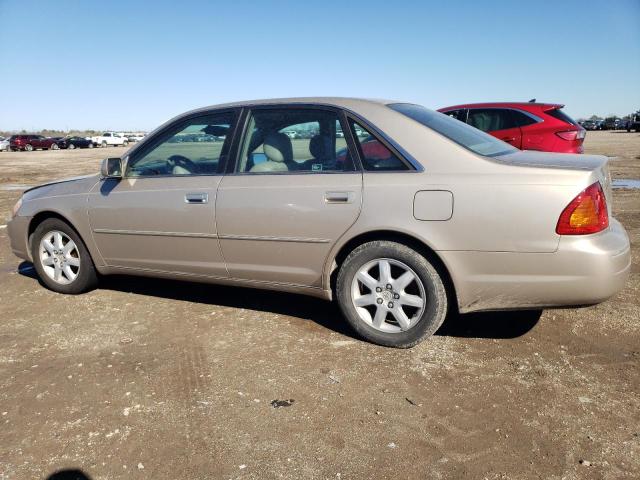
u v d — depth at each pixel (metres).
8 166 24.28
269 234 3.67
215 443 2.56
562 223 2.98
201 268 4.02
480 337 3.64
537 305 3.15
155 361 3.41
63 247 4.67
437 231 3.21
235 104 3.99
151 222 4.11
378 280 3.47
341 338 3.69
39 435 2.64
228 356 3.46
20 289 4.92
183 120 4.15
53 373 3.26
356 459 2.42
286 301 4.46
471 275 3.20
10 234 4.93
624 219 7.37
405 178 3.30
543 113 8.65
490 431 2.60
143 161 4.27
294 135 3.72
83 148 55.44
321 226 3.50
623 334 3.63
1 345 3.68
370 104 3.59
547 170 3.06
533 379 3.07
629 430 2.58
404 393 2.96
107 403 2.92
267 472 2.35
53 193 4.64
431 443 2.53
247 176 3.78
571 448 2.46
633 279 4.74
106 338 3.77
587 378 3.07
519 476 2.29
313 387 3.04
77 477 2.34
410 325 3.42
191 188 3.93
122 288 4.89
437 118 3.79
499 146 3.69
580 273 2.99
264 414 2.79
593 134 47.28
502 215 3.08
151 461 2.44
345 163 3.51
